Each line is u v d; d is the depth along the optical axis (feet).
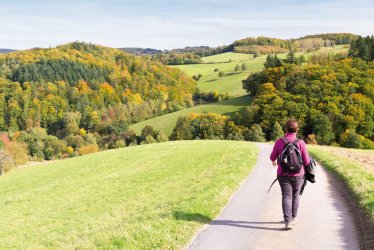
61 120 487.20
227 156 93.97
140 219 35.27
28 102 480.23
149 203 54.03
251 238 26.89
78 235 39.45
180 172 83.71
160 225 29.81
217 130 333.42
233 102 424.87
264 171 59.72
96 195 77.56
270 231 28.19
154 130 382.42
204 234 28.09
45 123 483.10
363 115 276.82
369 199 33.30
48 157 395.75
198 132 342.85
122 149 172.35
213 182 49.26
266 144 139.44
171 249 25.46
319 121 275.80
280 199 38.22
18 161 315.17
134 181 85.25
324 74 329.72
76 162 148.36
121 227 31.24
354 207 33.58
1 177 163.84
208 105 437.99
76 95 522.06
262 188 44.42
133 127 430.20
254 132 282.36
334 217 30.94
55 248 31.71
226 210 34.55
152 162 112.06
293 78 344.28
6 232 58.59
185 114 421.59
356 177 45.03
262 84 394.93
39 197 89.15
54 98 499.10
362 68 349.20
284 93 316.19
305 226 28.94
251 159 77.82
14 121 466.70
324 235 26.81
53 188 98.43
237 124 331.98
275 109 299.38
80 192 84.89
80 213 63.16
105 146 384.06
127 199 66.69
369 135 277.64
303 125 283.59
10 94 497.05
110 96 551.59
